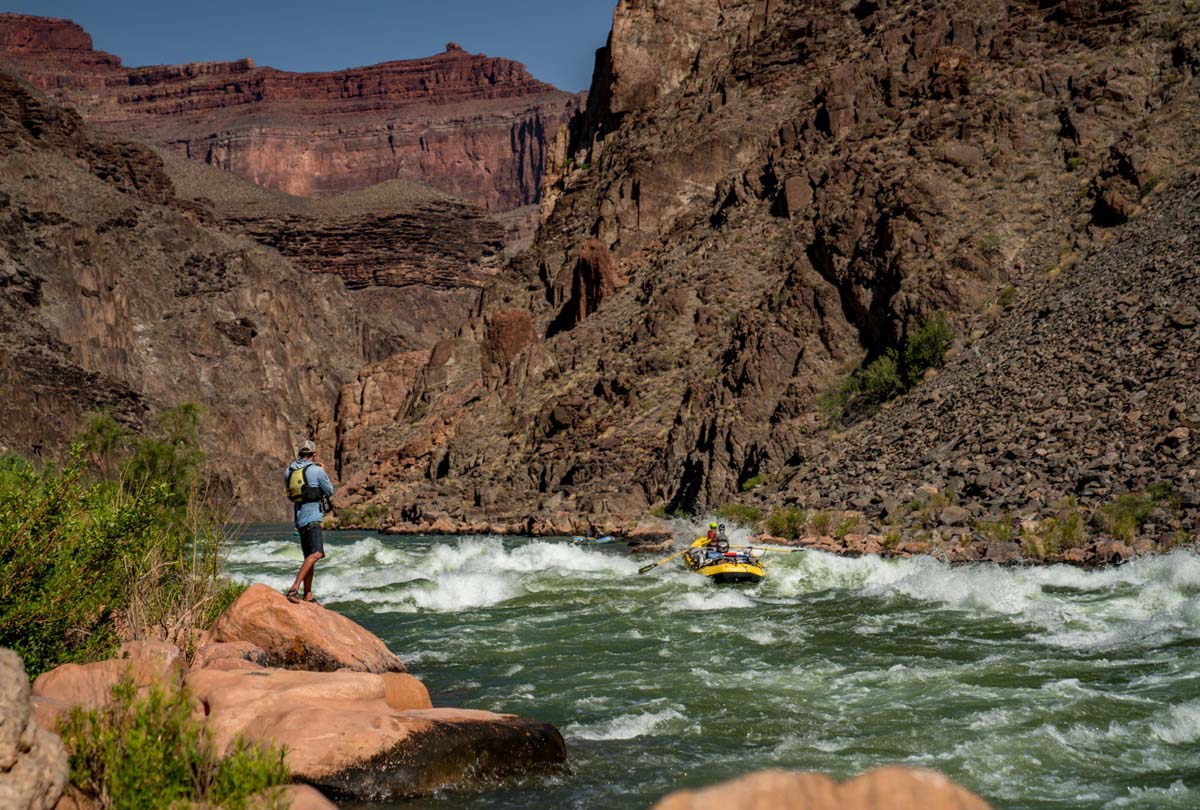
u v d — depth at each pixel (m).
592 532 49.31
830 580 22.69
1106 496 26.03
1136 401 30.55
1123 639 14.12
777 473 44.81
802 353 52.53
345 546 40.38
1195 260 37.19
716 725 10.41
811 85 87.12
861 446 40.91
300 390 163.38
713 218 78.75
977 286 49.00
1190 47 59.88
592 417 64.88
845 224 56.22
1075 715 10.23
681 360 64.62
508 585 23.34
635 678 12.97
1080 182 54.09
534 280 91.50
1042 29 69.25
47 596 9.02
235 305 163.50
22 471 10.27
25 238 136.50
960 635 15.27
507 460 67.50
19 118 172.75
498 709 11.44
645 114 99.50
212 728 6.95
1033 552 23.23
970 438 34.94
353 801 7.57
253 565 32.69
